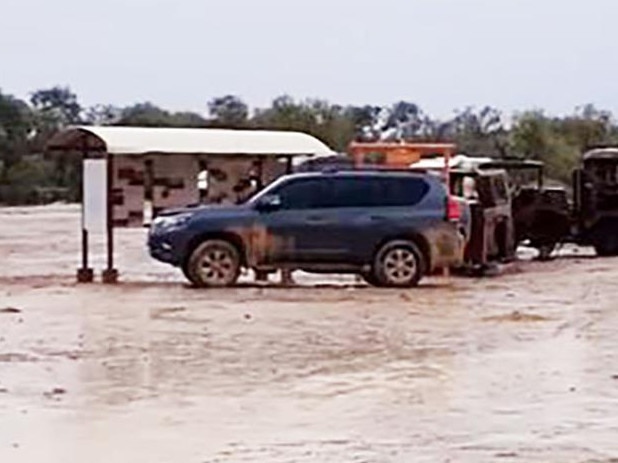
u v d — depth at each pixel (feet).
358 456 34.37
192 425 38.58
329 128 244.42
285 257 84.23
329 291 81.87
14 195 274.98
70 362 50.85
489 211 96.02
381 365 50.29
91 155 90.79
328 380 46.75
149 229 90.17
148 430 37.86
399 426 38.40
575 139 237.45
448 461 33.83
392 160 107.55
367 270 84.89
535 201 115.34
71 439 36.65
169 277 94.27
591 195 119.85
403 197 85.25
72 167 278.46
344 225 84.23
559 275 96.17
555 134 237.45
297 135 99.45
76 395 43.65
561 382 46.14
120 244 138.31
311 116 246.68
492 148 234.99
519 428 38.09
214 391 44.45
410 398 43.01
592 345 55.77
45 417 39.88
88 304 73.36
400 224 84.79
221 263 84.23
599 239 120.16
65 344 55.93
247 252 84.07
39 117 285.43
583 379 46.75
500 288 84.84
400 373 48.26
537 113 242.17
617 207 119.75
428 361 51.26
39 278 92.89
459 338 58.39
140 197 91.81
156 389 44.83
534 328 62.08
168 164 92.48
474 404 41.93
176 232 83.87
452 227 85.35
